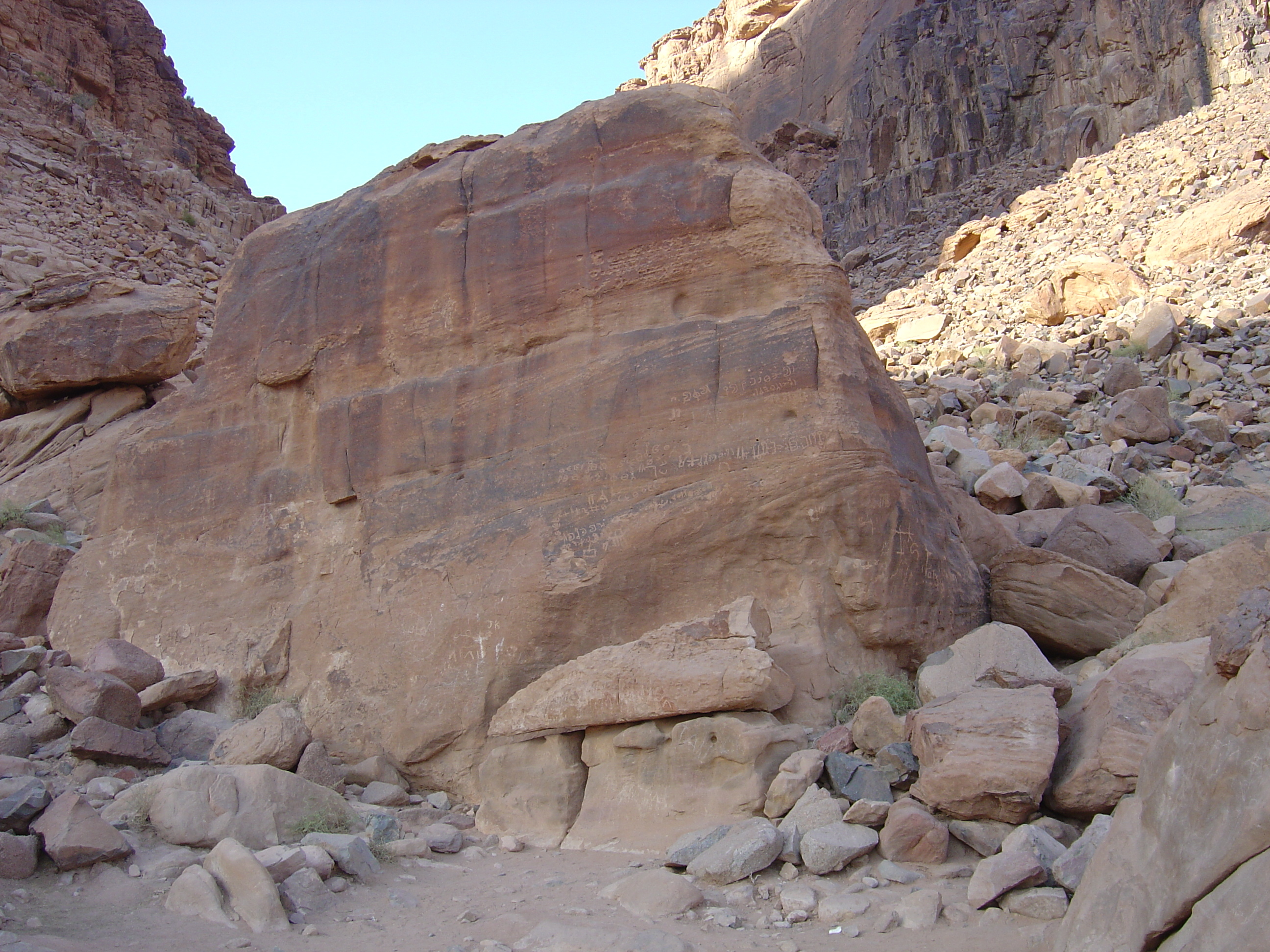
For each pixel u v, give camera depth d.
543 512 6.59
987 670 5.52
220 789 5.35
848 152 46.62
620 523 6.31
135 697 6.76
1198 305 16.95
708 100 6.91
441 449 7.10
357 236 7.84
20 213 29.45
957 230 32.72
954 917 4.02
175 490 8.21
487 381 7.08
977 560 8.02
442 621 6.64
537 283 7.04
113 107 45.78
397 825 5.57
